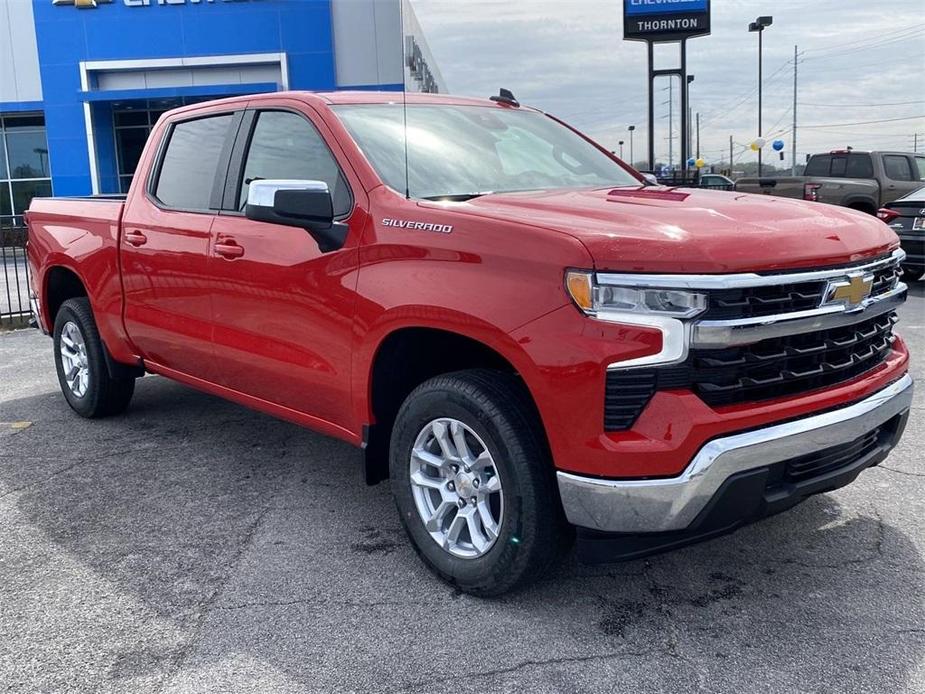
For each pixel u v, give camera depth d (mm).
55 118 22766
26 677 2783
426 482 3361
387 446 3660
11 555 3707
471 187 3744
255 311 4004
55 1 22109
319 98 3998
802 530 3777
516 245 2924
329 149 3766
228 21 21594
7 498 4391
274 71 22109
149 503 4289
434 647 2910
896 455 4727
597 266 2713
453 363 3611
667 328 2674
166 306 4648
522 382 3078
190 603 3252
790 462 2941
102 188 23391
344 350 3541
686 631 2980
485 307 2953
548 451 2979
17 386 7016
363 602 3232
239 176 4262
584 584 3328
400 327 3254
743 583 3316
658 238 2742
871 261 3197
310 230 3584
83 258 5320
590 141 4910
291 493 4402
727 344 2711
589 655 2846
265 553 3686
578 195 3588
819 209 3408
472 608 3170
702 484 2705
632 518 2752
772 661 2787
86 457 5027
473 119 4371
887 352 3531
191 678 2760
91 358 5539
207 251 4266
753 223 2982
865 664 2758
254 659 2865
